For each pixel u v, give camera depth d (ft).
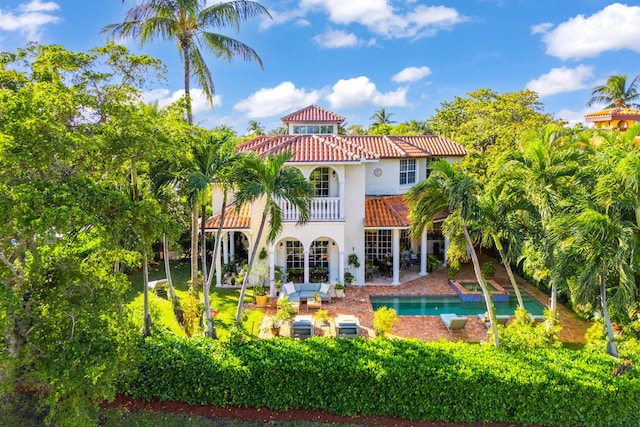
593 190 51.11
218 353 47.78
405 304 79.87
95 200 31.71
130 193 50.08
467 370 44.21
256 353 47.60
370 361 45.83
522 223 55.16
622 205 47.70
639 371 44.55
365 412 44.70
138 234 37.50
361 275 89.86
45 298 33.99
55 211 26.58
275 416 44.96
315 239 85.20
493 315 52.01
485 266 93.50
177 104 50.01
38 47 36.63
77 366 32.58
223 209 57.11
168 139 41.50
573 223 45.55
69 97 33.68
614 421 42.75
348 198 88.53
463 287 85.66
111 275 39.11
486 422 43.98
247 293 83.71
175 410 45.32
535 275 60.44
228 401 45.73
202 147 52.37
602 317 57.52
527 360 46.78
